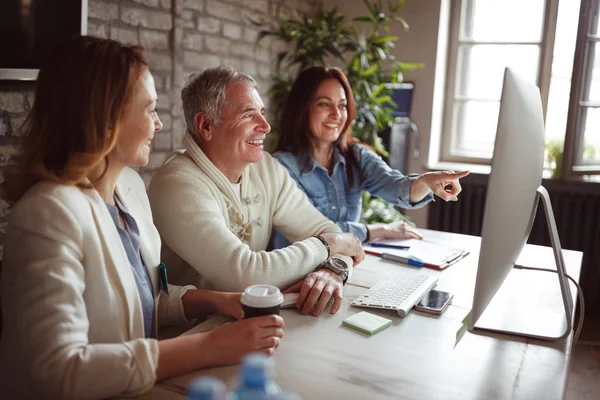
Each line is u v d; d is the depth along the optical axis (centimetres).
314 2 388
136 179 136
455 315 133
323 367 104
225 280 141
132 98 108
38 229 94
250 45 334
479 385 100
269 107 357
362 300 138
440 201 360
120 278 108
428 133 368
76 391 88
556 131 352
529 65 360
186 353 99
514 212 111
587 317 332
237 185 166
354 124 323
